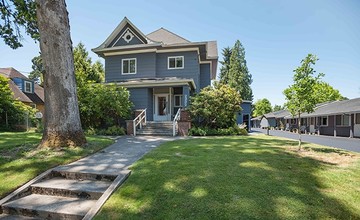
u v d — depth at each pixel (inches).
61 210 147.7
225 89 666.2
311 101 303.4
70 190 170.6
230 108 644.1
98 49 778.8
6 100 666.8
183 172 188.7
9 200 161.2
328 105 1133.7
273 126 1823.3
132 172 196.7
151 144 364.8
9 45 427.5
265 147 328.5
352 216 125.7
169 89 767.1
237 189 154.6
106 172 195.9
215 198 143.3
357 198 143.9
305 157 255.1
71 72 285.9
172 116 765.3
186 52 773.3
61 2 279.3
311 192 150.9
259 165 211.3
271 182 166.9
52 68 272.5
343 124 888.9
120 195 156.0
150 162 224.4
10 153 245.8
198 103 632.4
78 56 1109.1
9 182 177.3
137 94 692.7
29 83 1038.4
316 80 304.7
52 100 271.7
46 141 269.6
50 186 177.2
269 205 134.1
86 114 597.3
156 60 781.9
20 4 356.5
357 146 469.1
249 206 133.1
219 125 652.1
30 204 157.4
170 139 455.5
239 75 1850.4
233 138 487.8
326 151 303.1
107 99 592.4
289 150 307.6
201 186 159.9
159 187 161.8
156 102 777.6
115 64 791.7
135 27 764.6
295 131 1216.8
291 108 318.3
